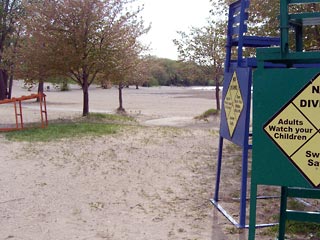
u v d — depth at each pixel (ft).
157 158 32.22
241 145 16.69
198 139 43.42
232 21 18.81
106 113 80.33
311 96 10.69
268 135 11.17
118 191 22.35
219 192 22.13
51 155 32.86
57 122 59.98
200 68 87.10
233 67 18.24
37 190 22.43
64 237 15.75
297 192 13.57
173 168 28.53
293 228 16.11
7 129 49.44
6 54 71.36
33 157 32.01
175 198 21.07
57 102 116.06
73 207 19.51
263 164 11.23
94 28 62.18
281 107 10.98
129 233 16.17
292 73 10.83
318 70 10.58
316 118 10.67
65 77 68.13
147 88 240.94
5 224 17.17
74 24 61.26
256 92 11.23
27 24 62.49
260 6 33.78
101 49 63.31
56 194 21.68
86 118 66.95
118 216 18.25
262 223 17.13
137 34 72.84
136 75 87.81
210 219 17.85
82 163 29.76
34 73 63.93
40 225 17.06
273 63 12.56
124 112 87.10
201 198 21.09
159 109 97.45
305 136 10.81
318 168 10.75
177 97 151.53
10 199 20.74
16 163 29.76
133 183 24.13
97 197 21.18
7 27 99.60
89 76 72.18
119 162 30.40
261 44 18.71
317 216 13.38
